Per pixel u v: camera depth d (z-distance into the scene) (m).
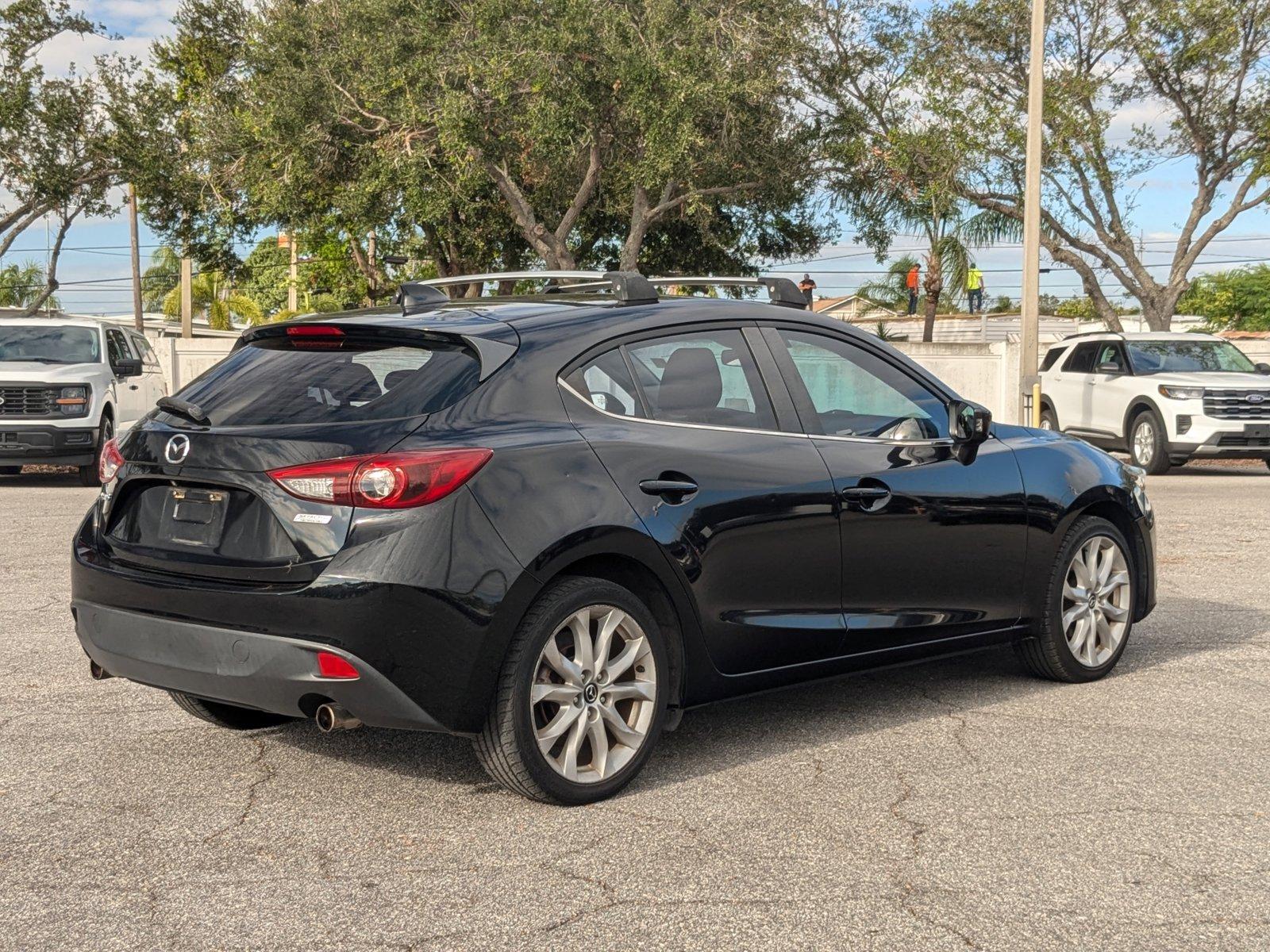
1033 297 22.45
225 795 4.46
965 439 5.49
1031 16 25.19
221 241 33.00
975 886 3.67
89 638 4.61
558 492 4.25
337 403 4.31
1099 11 26.19
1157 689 5.95
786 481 4.86
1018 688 5.98
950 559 5.43
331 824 4.18
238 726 5.25
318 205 28.64
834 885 3.68
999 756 4.92
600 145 26.48
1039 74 22.20
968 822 4.20
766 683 4.93
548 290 5.47
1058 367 21.47
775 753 4.97
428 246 31.58
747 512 4.73
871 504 5.12
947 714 5.52
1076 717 5.46
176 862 3.86
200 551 4.29
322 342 4.65
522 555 4.13
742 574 4.73
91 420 16.12
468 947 3.28
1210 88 25.83
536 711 4.36
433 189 24.97
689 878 3.73
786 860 3.87
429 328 4.44
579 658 4.35
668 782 4.62
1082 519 6.02
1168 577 9.03
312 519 4.03
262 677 4.08
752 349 5.06
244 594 4.09
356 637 3.95
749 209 30.86
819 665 5.06
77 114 29.67
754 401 4.97
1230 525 11.91
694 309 4.97
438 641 4.02
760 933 3.36
